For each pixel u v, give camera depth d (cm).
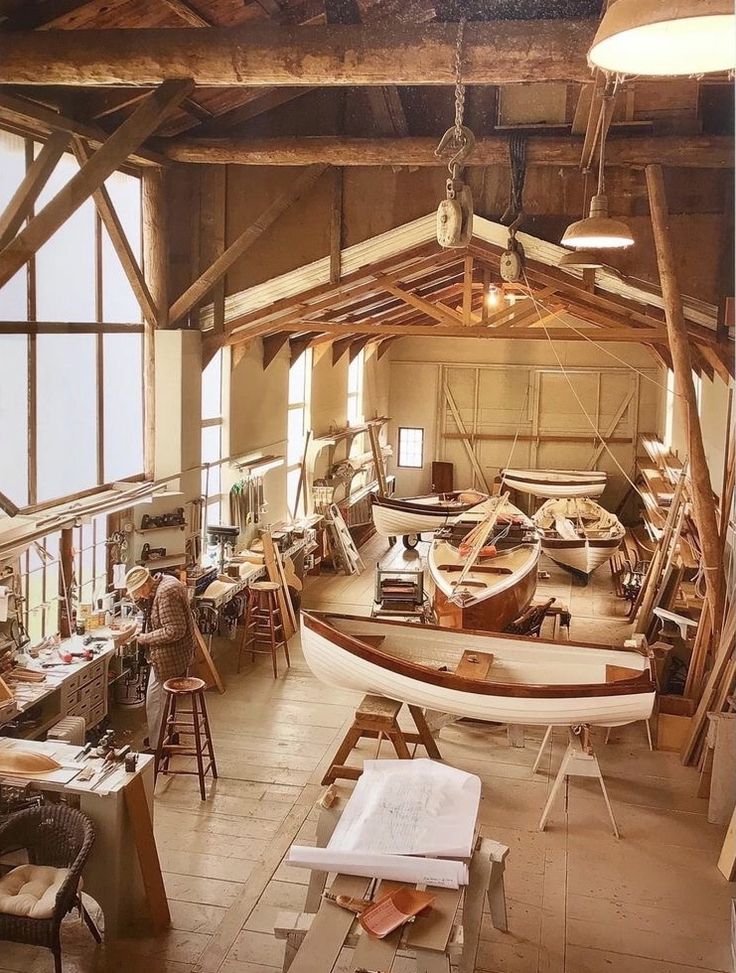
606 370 1925
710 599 784
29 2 622
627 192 852
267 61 592
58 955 438
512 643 723
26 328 679
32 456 698
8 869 496
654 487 1380
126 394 869
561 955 505
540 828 644
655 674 780
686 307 859
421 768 457
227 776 704
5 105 628
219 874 571
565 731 819
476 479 2009
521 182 845
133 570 703
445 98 866
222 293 932
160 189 898
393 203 893
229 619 1030
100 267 797
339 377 1598
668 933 529
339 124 880
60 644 725
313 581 1348
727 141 800
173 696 713
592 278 912
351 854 388
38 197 703
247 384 1134
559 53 559
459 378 1994
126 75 610
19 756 513
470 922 446
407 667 668
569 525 1466
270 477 1233
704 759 703
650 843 631
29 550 698
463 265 1316
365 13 711
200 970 482
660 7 208
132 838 511
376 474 1842
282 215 915
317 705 856
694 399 765
